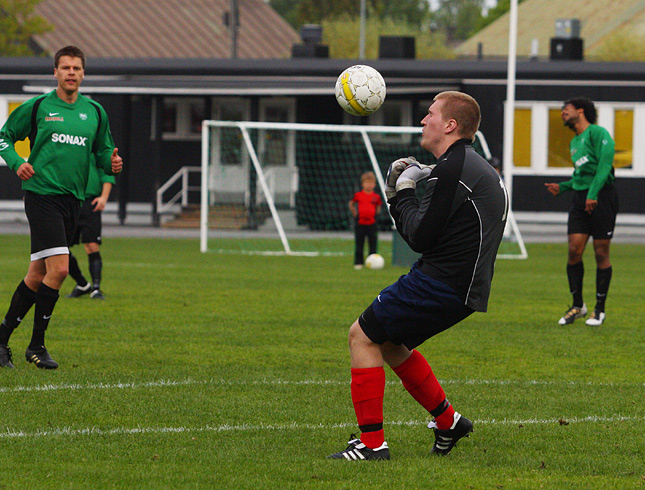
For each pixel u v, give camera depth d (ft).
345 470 45.27
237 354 78.07
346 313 103.60
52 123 67.82
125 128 260.62
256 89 246.68
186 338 85.61
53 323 92.43
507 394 64.34
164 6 502.38
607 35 518.78
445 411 48.37
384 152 262.88
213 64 257.14
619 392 65.26
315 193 266.57
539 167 250.37
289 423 54.85
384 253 200.95
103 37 461.78
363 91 54.03
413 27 554.46
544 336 90.43
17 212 270.05
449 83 246.47
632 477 44.93
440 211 44.55
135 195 282.77
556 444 51.21
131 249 194.08
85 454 47.57
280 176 267.80
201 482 43.06
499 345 85.15
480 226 44.88
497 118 249.14
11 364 69.56
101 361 73.46
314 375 69.51
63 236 68.69
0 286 120.88
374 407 47.14
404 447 50.44
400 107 264.52
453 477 44.47
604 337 90.12
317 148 268.00
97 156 71.87
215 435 51.88
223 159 279.28
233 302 111.55
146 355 76.64
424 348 83.41
